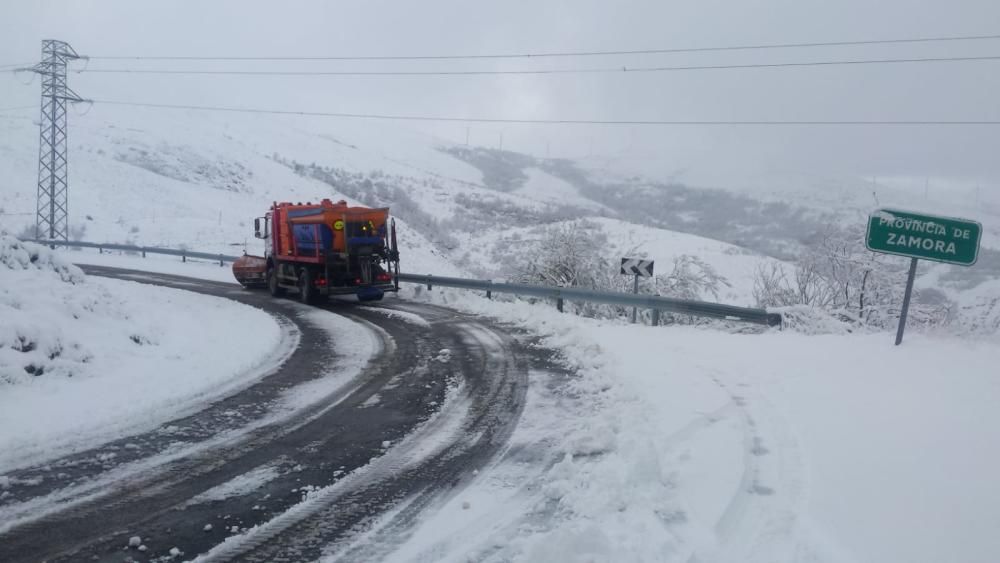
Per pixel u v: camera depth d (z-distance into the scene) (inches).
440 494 214.7
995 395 261.7
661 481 207.6
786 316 534.0
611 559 158.7
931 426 227.9
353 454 256.4
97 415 303.3
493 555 170.6
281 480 228.7
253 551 175.6
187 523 193.3
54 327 387.9
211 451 259.8
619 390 339.0
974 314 550.3
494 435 279.7
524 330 585.6
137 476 231.9
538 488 218.2
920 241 358.0
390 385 376.2
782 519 172.6
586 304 820.0
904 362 334.0
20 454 251.6
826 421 248.4
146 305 639.1
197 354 449.4
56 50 1652.3
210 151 3009.4
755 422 260.1
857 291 615.8
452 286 850.1
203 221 1985.7
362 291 793.6
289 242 855.1
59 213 1872.5
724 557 156.4
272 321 636.7
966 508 164.7
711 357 399.5
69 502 208.5
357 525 191.5
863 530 159.6
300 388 368.5
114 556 173.0
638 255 917.8
